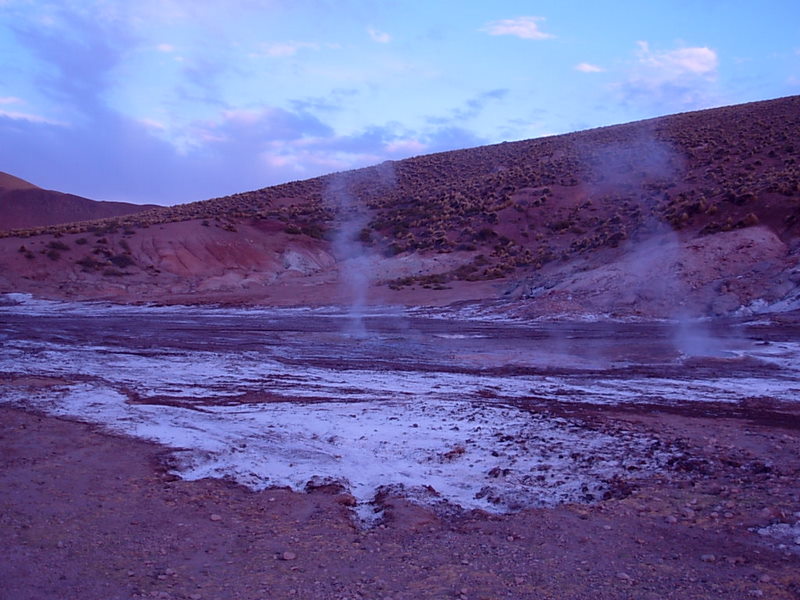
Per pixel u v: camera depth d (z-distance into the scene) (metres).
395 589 5.67
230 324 30.69
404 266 49.38
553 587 5.68
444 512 7.80
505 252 49.69
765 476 8.65
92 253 48.75
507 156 77.31
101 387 15.08
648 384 15.60
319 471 9.36
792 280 29.33
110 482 8.66
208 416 12.45
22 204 115.12
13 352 21.06
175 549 6.58
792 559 6.19
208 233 53.22
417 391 14.83
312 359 19.94
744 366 17.95
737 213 37.59
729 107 77.00
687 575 5.89
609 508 7.68
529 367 18.33
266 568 6.13
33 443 10.37
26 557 6.28
